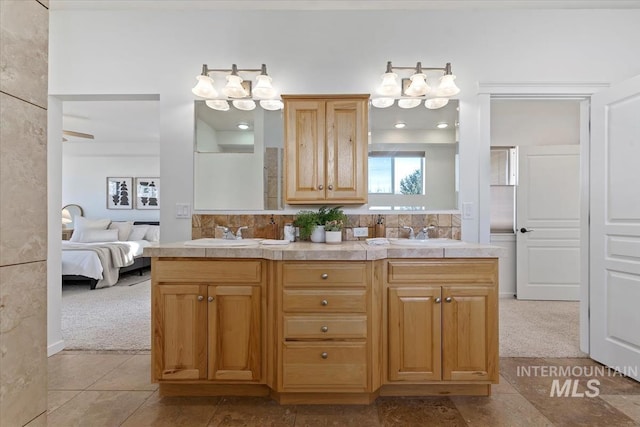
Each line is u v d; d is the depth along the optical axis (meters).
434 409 1.80
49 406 1.84
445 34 2.54
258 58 2.55
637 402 1.86
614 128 2.22
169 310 1.86
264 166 2.56
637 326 2.06
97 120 4.98
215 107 2.56
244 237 2.54
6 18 0.67
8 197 0.67
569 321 3.19
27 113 0.71
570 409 1.80
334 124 2.45
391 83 2.43
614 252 2.21
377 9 2.53
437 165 2.55
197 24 2.55
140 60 2.55
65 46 2.55
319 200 2.46
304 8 2.53
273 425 1.68
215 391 1.95
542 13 2.51
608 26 2.49
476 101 2.53
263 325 1.87
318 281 1.80
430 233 2.52
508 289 4.10
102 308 3.66
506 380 2.10
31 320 0.73
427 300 1.85
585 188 2.51
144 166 6.59
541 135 4.12
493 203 4.12
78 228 5.62
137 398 1.92
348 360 1.80
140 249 5.49
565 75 2.50
